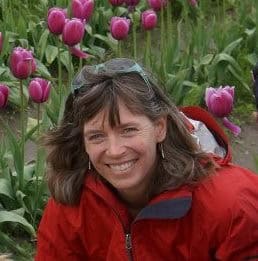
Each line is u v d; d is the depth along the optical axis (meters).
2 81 5.34
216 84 5.34
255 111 5.23
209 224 2.32
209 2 6.77
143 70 2.29
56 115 4.30
